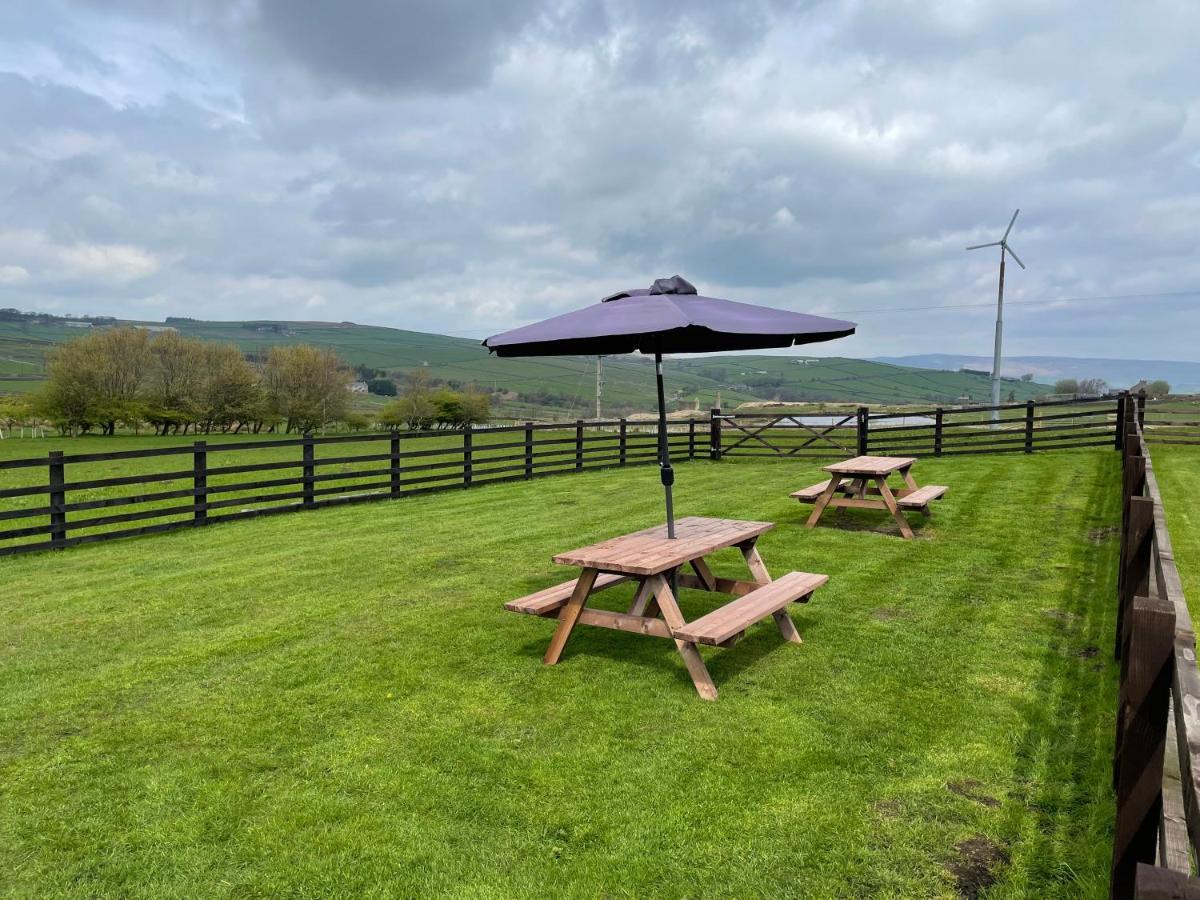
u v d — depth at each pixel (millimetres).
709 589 5562
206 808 3105
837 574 6480
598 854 2748
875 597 5789
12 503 14523
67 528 8305
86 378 45844
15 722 3914
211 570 7141
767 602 4504
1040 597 5668
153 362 48438
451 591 6250
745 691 4133
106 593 6367
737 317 4430
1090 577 6133
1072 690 4020
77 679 4473
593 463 16797
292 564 7297
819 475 13336
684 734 3645
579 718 3848
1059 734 3535
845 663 4492
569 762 3404
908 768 3273
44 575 7098
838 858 2680
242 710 4016
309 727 3811
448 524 9367
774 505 10094
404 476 18062
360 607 5824
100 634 5285
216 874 2697
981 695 3996
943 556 6980
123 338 47781
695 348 5531
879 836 2797
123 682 4418
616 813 3000
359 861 2748
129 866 2746
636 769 3328
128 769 3428
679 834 2850
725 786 3168
